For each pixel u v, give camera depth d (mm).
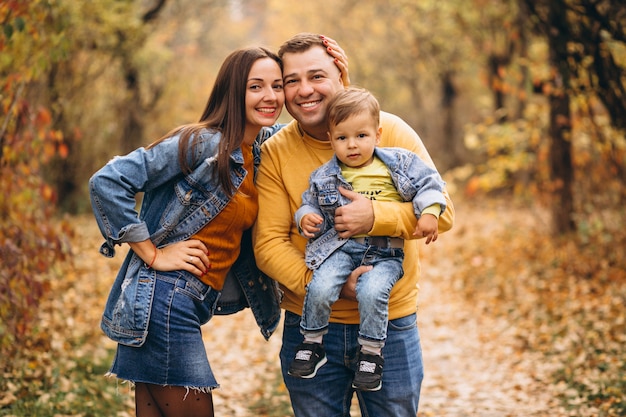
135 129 18531
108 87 18016
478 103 27266
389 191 3125
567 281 9898
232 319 9336
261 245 3217
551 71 9648
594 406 5426
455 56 25078
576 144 11562
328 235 3121
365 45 29125
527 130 12336
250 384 6590
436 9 20109
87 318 7965
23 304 5602
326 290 3035
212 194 3109
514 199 20719
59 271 8133
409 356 3240
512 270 11281
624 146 9625
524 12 9555
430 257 13828
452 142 29047
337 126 3082
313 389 3262
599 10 8719
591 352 6699
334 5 29156
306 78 3184
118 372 3125
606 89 8523
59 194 17328
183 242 3113
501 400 6020
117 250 12156
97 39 14641
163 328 3041
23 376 5566
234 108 3119
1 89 5512
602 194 10211
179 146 3049
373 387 2996
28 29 5453
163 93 20406
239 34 31031
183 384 3061
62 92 13961
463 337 8438
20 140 5523
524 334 7977
